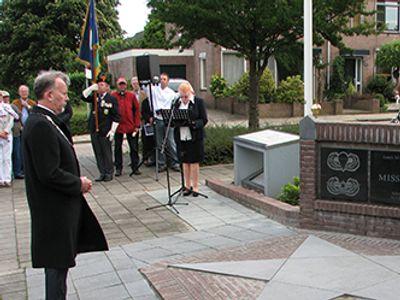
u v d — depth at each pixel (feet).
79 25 93.25
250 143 24.63
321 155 19.22
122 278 15.69
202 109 25.38
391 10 94.17
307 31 35.04
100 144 31.37
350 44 92.32
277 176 23.63
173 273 15.39
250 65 45.83
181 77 93.97
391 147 17.89
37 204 11.77
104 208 24.82
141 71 29.89
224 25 42.32
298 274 14.40
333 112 77.66
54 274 12.16
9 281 16.22
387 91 92.73
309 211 19.62
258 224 20.77
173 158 30.27
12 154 33.53
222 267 15.31
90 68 32.65
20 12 95.66
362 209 18.45
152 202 25.52
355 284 13.55
